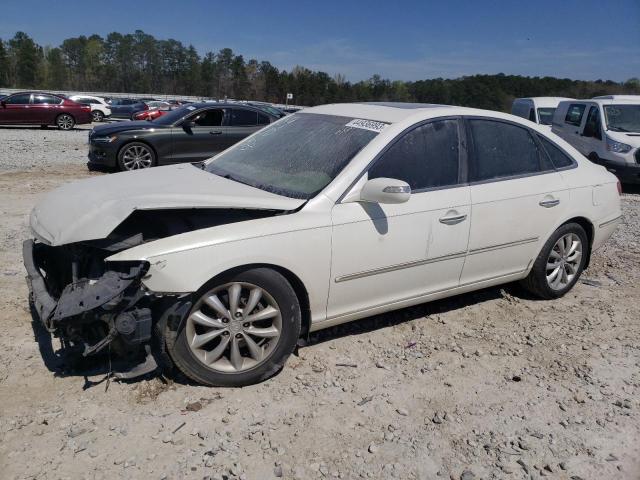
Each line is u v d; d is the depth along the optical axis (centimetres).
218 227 330
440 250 408
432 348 409
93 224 319
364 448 299
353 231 364
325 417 321
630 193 1184
